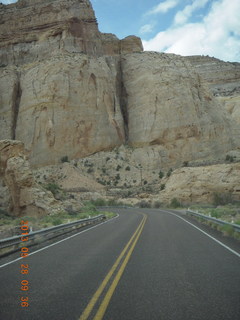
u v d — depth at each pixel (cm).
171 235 1647
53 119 10562
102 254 1101
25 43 13150
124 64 13288
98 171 10144
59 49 12512
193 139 11131
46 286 682
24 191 3684
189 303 553
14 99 11412
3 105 11356
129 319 479
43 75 11038
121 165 10375
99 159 10512
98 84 11494
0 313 513
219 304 547
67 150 10444
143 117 11781
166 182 7806
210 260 952
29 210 3641
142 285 675
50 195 3794
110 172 10131
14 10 13825
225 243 1313
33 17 13438
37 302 568
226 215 2917
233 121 12344
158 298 582
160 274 777
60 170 9756
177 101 11594
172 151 11038
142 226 2242
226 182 6400
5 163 4150
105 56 13175
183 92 11744
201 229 1967
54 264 938
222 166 6781
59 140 10431
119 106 11944
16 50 13000
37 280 739
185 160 10862
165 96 11719
